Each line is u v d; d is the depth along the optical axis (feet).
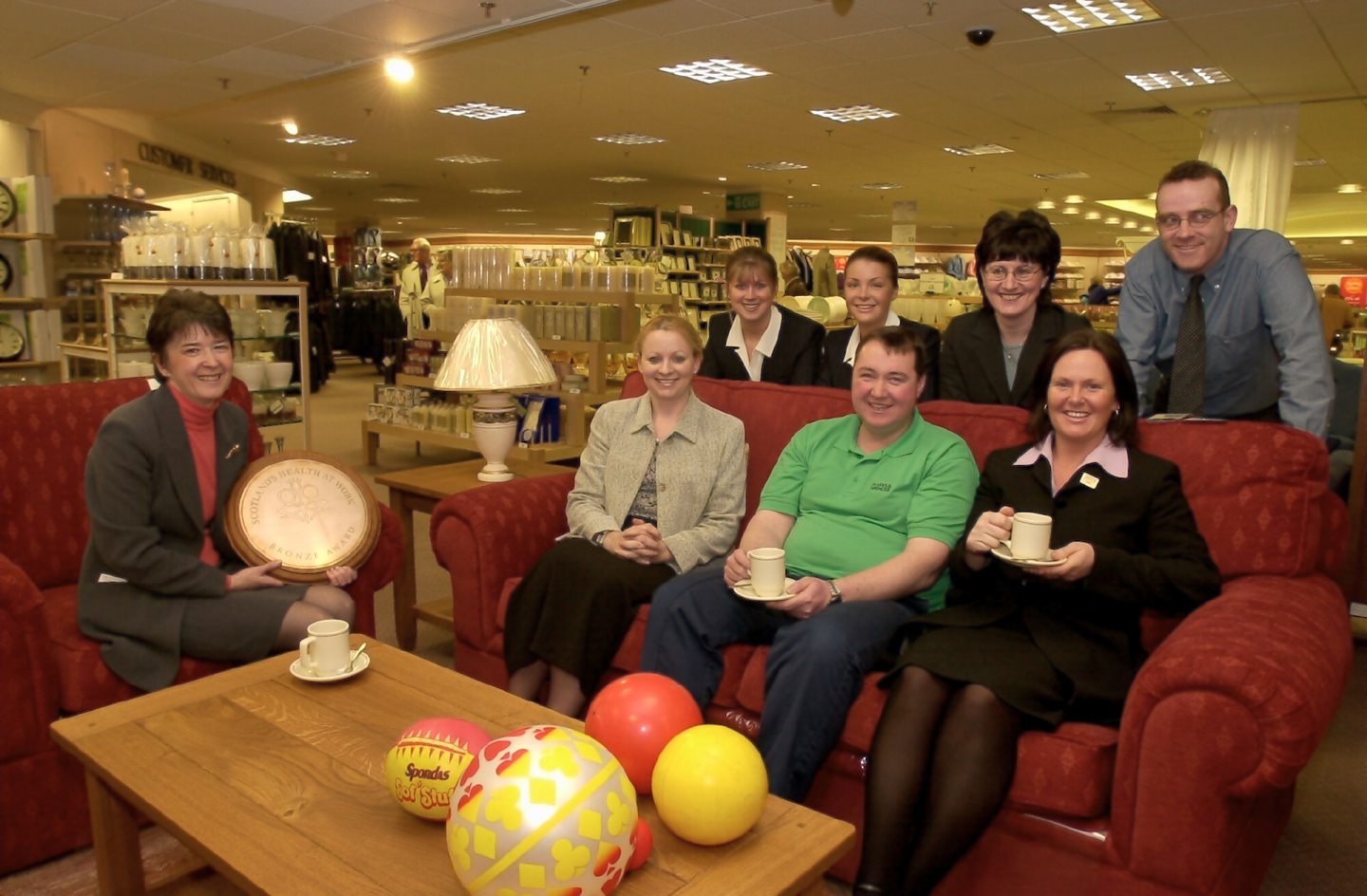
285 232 35.63
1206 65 20.74
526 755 3.46
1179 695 4.68
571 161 36.70
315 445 23.93
